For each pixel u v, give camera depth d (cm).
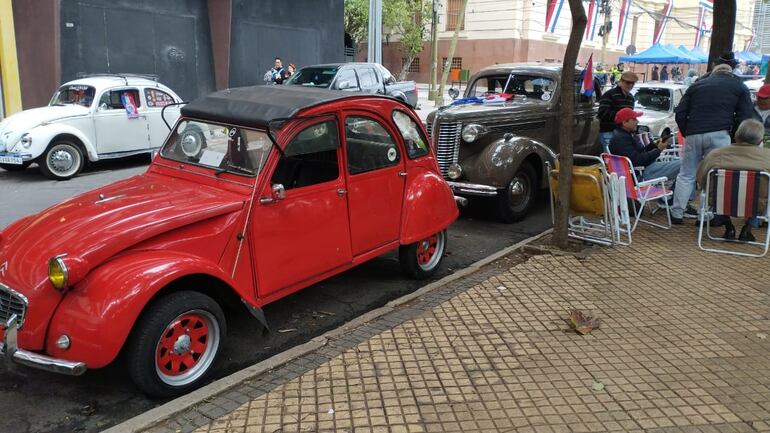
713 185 620
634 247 642
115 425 340
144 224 365
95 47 1612
